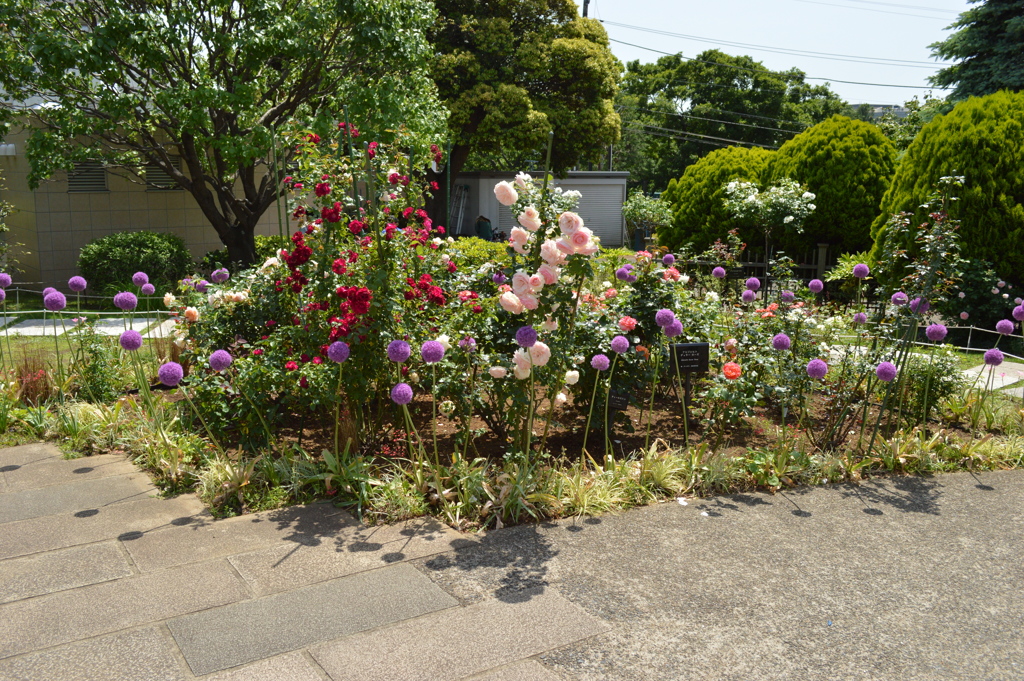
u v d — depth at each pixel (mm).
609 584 3324
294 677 2580
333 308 4844
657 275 5645
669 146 45844
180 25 10320
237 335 5672
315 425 5473
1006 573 3518
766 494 4512
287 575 3334
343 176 5441
